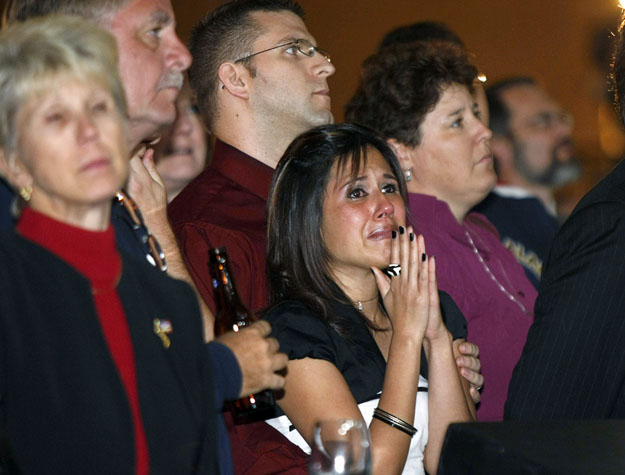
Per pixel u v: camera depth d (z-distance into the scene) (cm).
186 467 491
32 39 475
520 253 1341
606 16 1842
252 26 948
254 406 683
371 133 803
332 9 1934
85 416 453
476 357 830
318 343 731
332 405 707
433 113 988
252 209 912
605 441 462
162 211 729
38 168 475
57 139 472
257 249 867
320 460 504
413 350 730
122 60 628
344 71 1934
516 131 1413
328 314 750
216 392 546
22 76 469
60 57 474
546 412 704
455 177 992
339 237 762
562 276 714
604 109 1686
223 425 609
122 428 462
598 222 707
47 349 450
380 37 1927
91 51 484
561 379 704
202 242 852
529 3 1903
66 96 474
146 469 477
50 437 447
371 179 776
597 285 699
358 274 779
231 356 567
